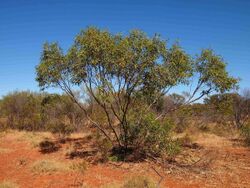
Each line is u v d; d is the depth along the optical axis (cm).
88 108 2078
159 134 1175
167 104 1833
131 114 1265
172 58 1165
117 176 1001
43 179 986
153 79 1159
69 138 1745
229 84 1288
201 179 955
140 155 1238
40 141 1627
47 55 1209
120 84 1166
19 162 1224
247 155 1324
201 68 1312
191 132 1956
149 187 841
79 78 1171
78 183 932
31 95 2325
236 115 2398
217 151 1396
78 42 1167
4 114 2292
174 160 1188
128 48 1109
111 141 1294
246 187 881
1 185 890
